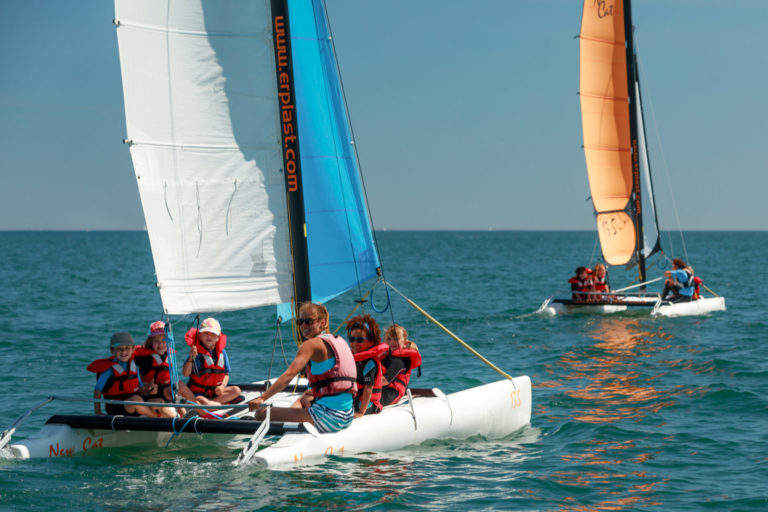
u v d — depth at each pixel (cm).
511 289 4053
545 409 1248
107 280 4891
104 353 1900
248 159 1073
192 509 744
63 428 940
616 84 2981
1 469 863
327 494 788
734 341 1986
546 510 764
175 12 1030
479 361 1750
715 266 6575
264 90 1079
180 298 1038
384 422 947
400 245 15538
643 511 766
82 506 752
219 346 1045
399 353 1040
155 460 919
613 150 2994
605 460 945
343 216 1168
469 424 1045
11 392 1400
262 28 1073
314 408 917
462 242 18738
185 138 1041
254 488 804
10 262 7488
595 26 2936
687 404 1262
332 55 1158
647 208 3034
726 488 838
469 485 835
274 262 1092
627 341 2009
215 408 946
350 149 1176
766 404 1243
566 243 17475
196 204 1048
